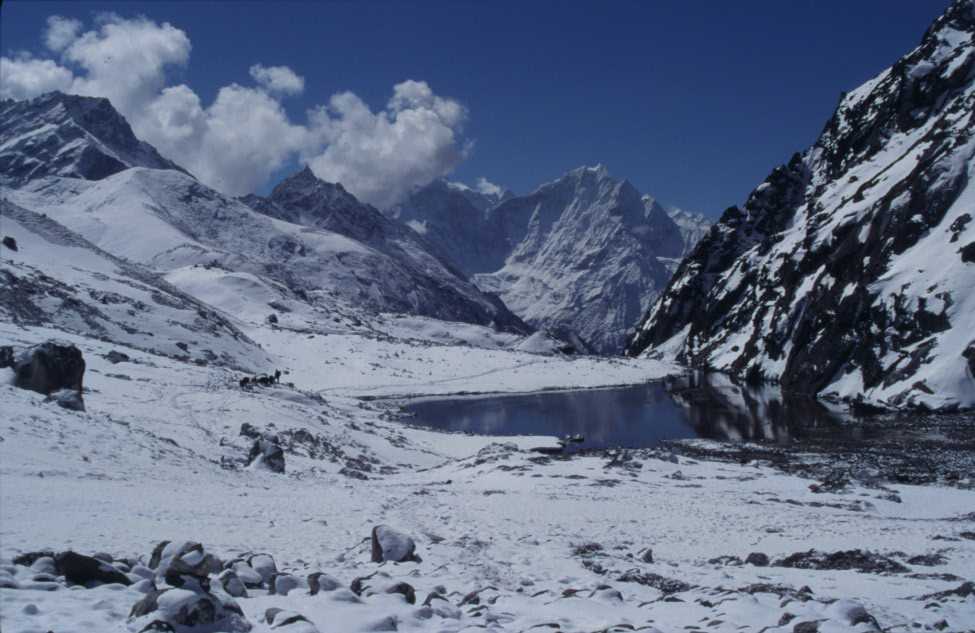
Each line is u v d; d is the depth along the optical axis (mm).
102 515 21984
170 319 123750
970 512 40281
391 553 19609
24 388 45719
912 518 38281
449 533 27531
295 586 13297
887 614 15078
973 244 107750
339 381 144125
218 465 41562
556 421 103750
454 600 14367
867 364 112875
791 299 154125
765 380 147000
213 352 120750
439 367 167500
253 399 68938
